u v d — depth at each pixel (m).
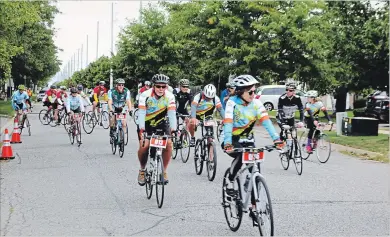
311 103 15.20
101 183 11.30
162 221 8.11
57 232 7.45
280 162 14.82
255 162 6.89
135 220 8.16
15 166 13.70
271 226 6.27
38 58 54.94
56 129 25.25
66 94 25.23
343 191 10.59
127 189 10.66
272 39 30.47
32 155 15.86
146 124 9.71
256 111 7.29
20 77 65.62
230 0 31.30
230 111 7.21
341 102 36.91
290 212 8.71
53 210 8.80
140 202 9.45
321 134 14.93
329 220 8.20
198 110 12.60
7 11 28.72
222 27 31.48
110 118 16.31
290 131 13.05
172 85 48.94
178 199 9.70
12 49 32.62
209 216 8.43
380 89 32.06
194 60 46.44
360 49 30.80
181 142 14.57
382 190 10.73
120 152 15.49
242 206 7.08
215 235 7.33
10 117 32.47
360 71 31.48
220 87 41.97
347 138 20.52
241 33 30.88
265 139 21.50
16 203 9.31
